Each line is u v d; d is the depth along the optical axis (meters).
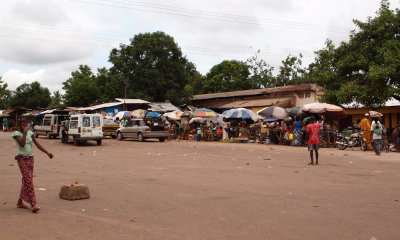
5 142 24.16
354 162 13.32
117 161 13.37
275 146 22.34
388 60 20.77
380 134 16.45
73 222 5.13
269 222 5.15
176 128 32.19
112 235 4.54
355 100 23.16
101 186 8.03
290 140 23.33
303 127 22.69
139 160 13.74
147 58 47.53
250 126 27.41
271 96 44.22
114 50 49.78
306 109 23.03
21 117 5.98
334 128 23.00
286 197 6.87
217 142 26.98
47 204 6.27
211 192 7.35
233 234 4.59
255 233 4.64
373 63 22.12
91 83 52.78
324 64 25.33
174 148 20.17
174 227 4.89
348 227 4.91
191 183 8.47
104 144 23.11
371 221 5.21
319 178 9.32
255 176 9.65
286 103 39.72
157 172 10.41
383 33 22.77
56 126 28.19
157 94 49.09
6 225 4.96
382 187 8.01
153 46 47.91
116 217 5.40
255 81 59.25
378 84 21.25
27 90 69.62
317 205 6.18
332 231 4.73
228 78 63.81
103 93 51.53
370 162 13.33
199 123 33.09
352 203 6.37
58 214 5.59
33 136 6.09
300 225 5.01
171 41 48.69
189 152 17.56
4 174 9.88
